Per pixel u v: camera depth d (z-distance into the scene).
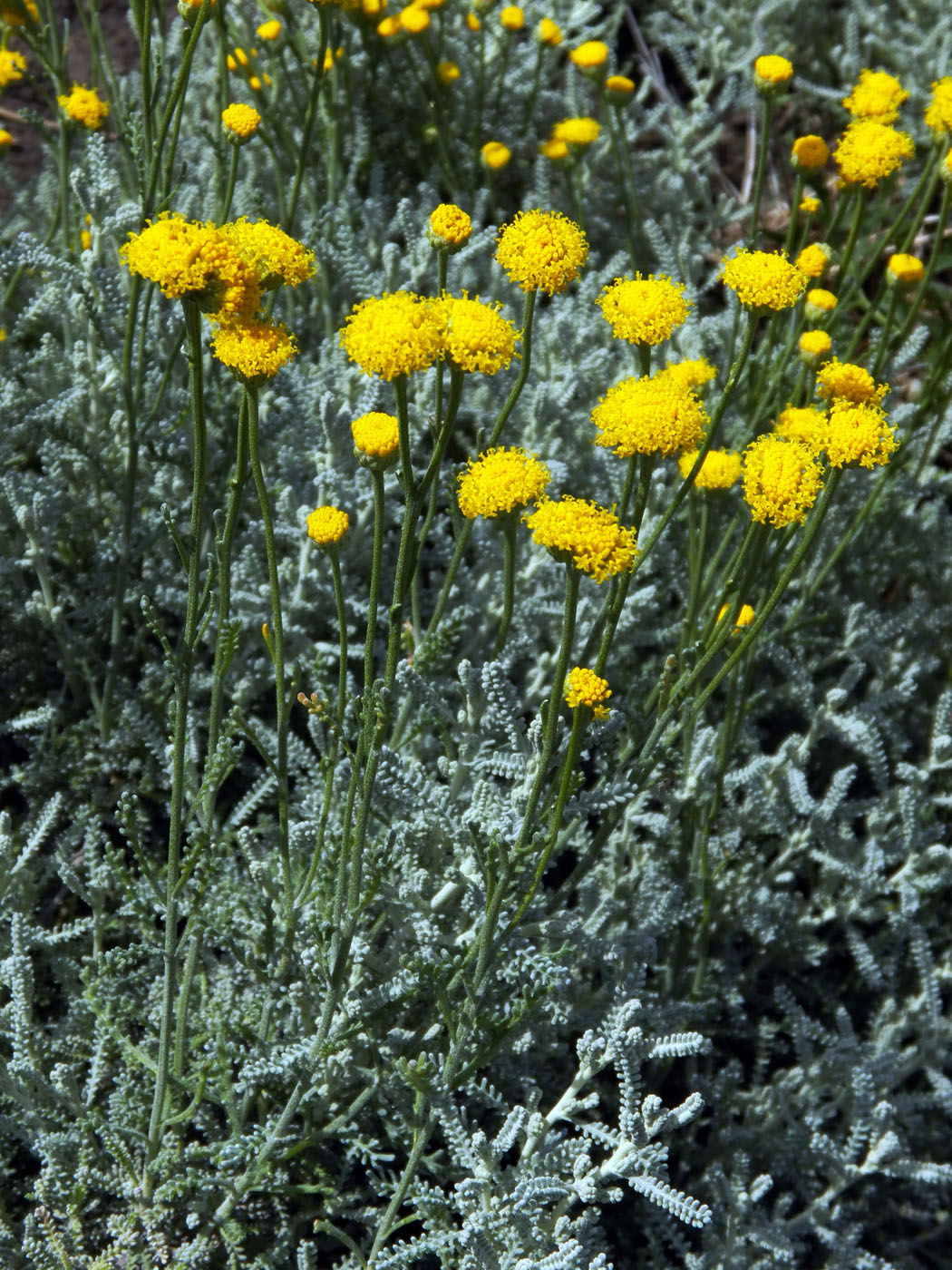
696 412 0.54
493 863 0.54
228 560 0.54
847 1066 0.66
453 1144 0.58
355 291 0.77
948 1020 0.68
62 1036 0.63
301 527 0.70
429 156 0.92
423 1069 0.56
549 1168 0.59
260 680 0.69
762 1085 0.68
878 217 0.82
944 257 0.86
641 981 0.63
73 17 0.96
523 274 0.54
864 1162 0.66
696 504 0.70
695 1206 0.57
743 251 0.55
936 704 0.74
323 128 0.83
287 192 0.87
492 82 0.95
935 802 0.71
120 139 0.70
